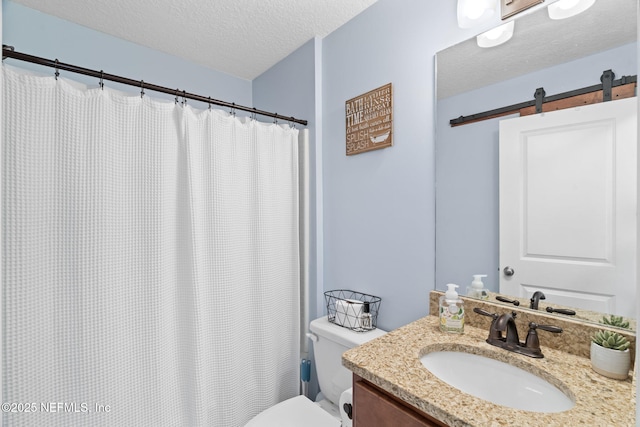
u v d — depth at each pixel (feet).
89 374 3.84
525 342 2.95
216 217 4.81
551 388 2.52
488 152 3.58
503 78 3.44
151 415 4.29
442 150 3.99
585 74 2.92
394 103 4.58
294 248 5.89
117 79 4.07
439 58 4.00
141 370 4.24
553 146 3.12
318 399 5.24
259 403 5.36
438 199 4.04
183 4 4.82
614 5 2.78
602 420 1.94
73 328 3.75
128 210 4.16
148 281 4.29
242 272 5.19
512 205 3.39
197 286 4.55
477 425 1.90
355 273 5.27
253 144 5.33
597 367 2.52
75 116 3.75
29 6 4.84
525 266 3.30
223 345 4.90
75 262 3.76
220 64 6.84
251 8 4.93
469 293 3.74
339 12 5.05
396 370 2.58
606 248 2.80
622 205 2.72
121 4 4.81
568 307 3.01
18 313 3.43
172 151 4.51
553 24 3.11
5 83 3.33
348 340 4.37
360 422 2.74
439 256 4.04
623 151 2.72
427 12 4.13
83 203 3.81
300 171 6.08
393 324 4.64
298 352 5.90
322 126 5.90
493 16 3.52
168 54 6.38
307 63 5.95
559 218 3.08
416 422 2.26
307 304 6.06
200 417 4.54
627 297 2.68
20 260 3.44
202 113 4.80
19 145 3.42
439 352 3.15
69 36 5.25
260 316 5.35
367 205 5.03
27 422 3.48
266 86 7.15
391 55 4.59
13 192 3.39
